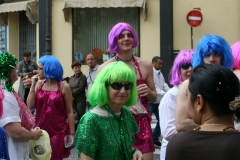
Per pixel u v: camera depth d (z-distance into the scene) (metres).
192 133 2.26
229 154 2.12
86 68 13.63
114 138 3.23
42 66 5.30
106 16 13.49
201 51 3.68
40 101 5.30
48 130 5.26
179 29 12.72
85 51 13.66
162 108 3.98
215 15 12.61
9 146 3.89
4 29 15.06
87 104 10.16
